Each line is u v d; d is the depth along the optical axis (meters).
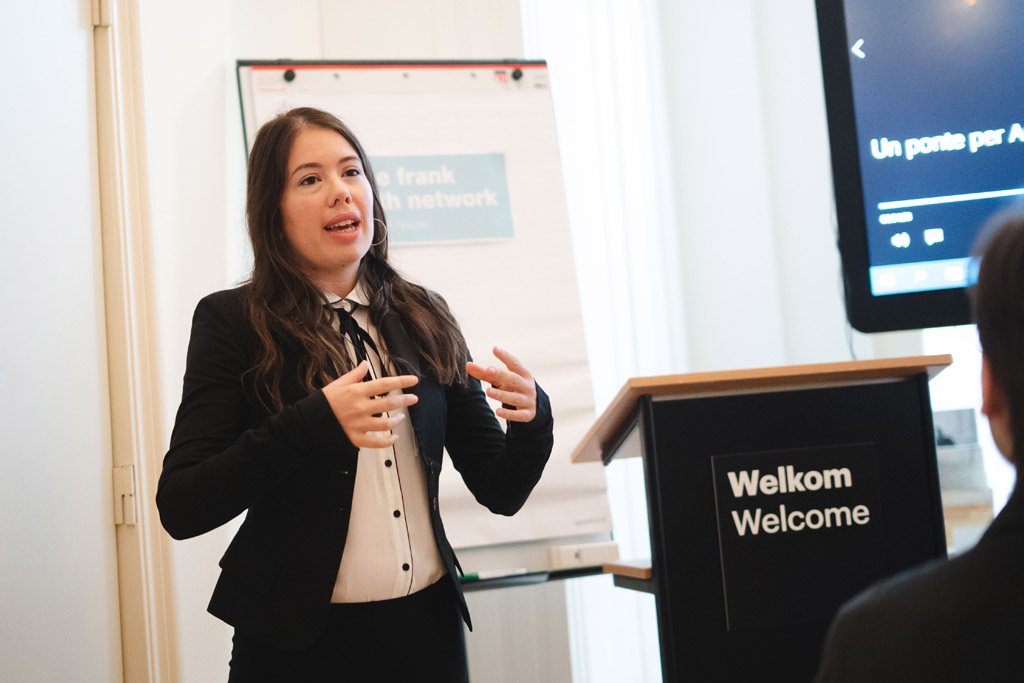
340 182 2.46
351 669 2.21
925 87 3.76
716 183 5.96
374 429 2.06
